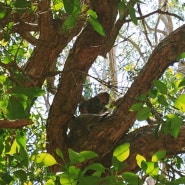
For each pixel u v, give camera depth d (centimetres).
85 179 394
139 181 399
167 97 447
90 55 746
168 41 752
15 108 406
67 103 770
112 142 757
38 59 769
